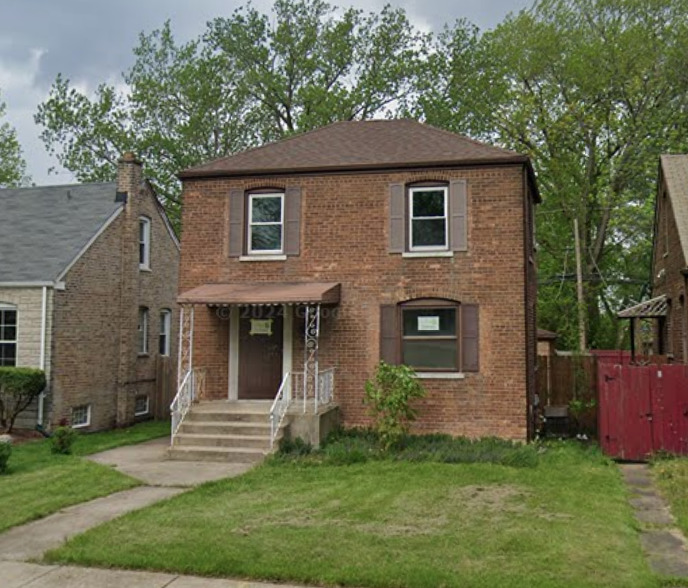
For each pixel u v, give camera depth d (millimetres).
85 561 7211
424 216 15719
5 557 7449
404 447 13625
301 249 16047
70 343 18094
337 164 15914
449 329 15367
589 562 7016
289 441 13672
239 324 16328
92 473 11641
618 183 31312
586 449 14266
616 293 37406
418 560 7066
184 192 16719
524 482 10906
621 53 29359
